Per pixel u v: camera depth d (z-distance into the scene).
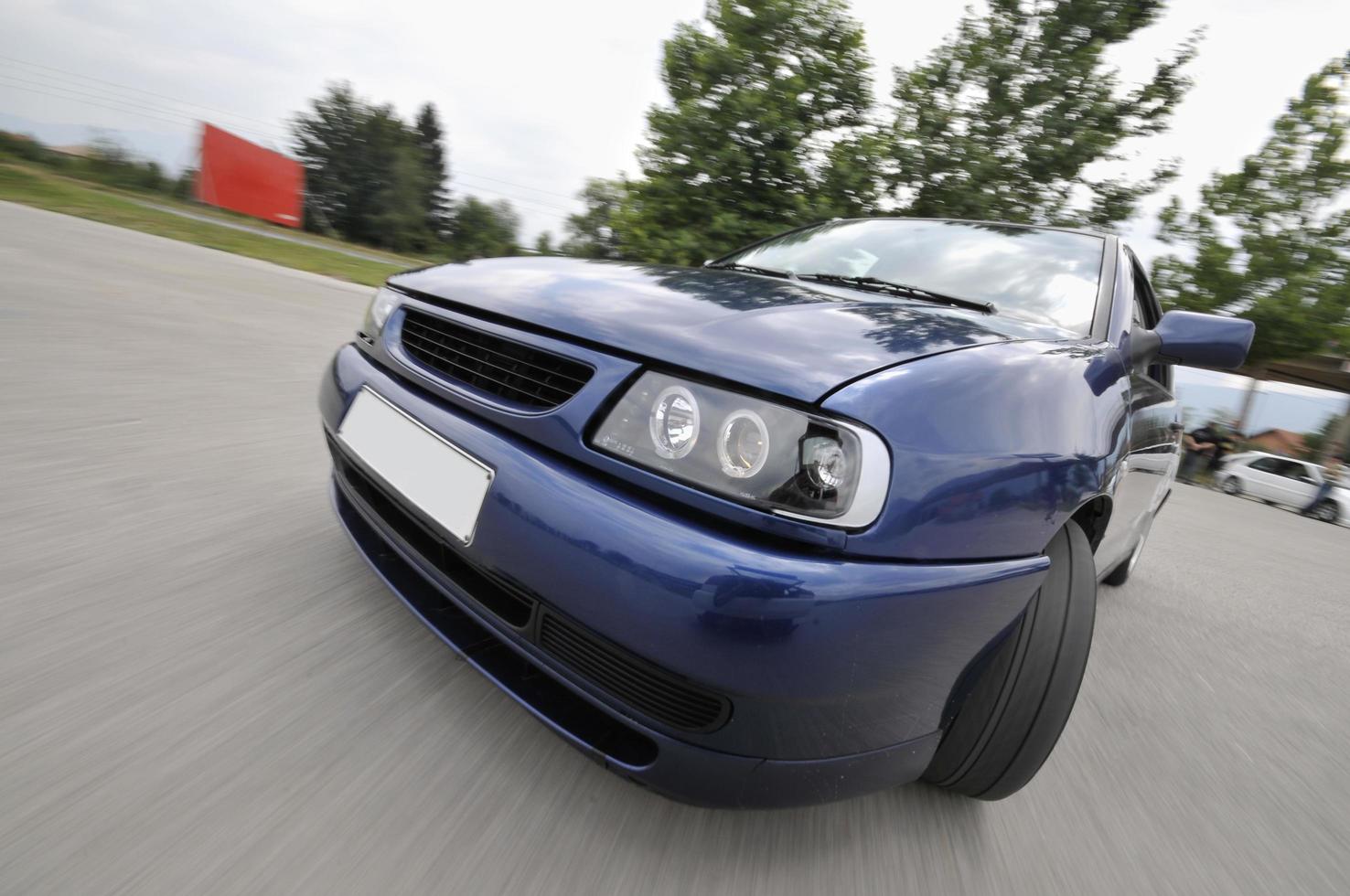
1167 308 17.41
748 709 1.04
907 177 13.50
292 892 1.02
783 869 1.27
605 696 1.12
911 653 1.08
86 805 1.10
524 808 1.27
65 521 2.02
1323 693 2.70
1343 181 15.81
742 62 12.91
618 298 1.42
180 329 5.14
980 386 1.21
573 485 1.16
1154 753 1.97
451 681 1.57
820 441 1.05
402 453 1.44
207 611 1.68
